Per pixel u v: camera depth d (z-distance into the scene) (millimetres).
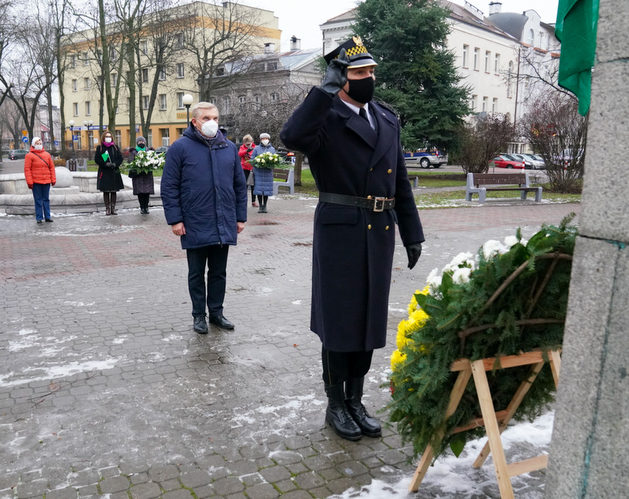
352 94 2867
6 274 7227
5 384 3863
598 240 1644
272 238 10094
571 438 1735
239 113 24719
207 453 2998
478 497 2613
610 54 1590
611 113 1596
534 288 2211
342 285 2977
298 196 18000
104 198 13320
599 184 1635
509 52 53094
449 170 36375
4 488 2678
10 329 5027
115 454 2982
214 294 5090
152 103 42531
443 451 2611
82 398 3656
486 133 25906
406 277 7137
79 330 5004
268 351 4512
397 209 3297
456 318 2152
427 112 25516
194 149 4773
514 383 2498
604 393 1629
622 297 1575
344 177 2938
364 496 2615
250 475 2791
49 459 2932
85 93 65438
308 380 3961
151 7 34906
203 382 3914
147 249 8977
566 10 2412
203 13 44156
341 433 3148
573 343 1727
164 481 2738
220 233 4812
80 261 8039
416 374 2322
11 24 35875
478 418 2490
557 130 19625
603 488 1638
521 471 2346
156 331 4988
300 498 2604
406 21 25125
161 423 3326
